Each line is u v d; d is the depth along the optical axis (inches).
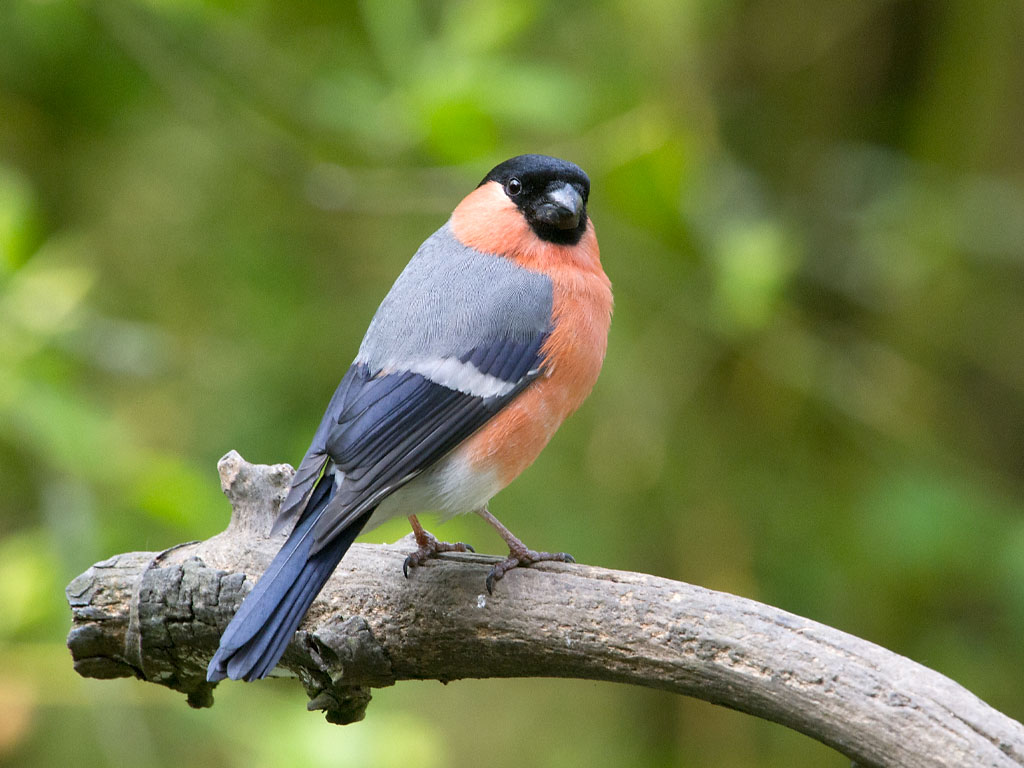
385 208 438.0
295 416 447.2
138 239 480.1
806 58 485.4
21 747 413.7
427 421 253.8
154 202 484.4
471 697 466.6
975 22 471.2
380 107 399.5
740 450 480.1
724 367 478.9
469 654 228.7
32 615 348.2
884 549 446.9
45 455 361.4
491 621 224.4
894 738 189.0
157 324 469.1
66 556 353.1
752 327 422.9
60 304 367.2
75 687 360.5
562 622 219.3
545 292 271.0
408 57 389.7
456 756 452.4
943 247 464.4
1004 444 484.1
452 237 288.5
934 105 479.8
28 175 472.4
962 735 184.9
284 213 481.7
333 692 239.0
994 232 463.5
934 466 462.6
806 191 486.9
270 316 466.6
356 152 439.2
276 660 212.2
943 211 461.7
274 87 436.1
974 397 488.1
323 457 244.4
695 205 427.2
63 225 477.1
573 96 397.7
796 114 490.3
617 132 416.2
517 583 224.7
